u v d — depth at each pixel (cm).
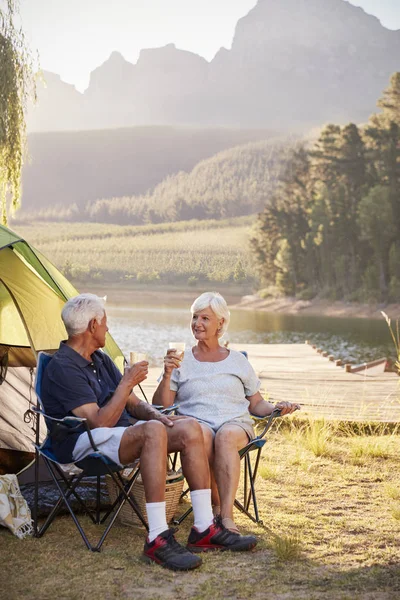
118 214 15288
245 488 363
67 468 387
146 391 801
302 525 346
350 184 5994
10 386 447
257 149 13600
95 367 333
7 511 324
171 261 7431
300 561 295
